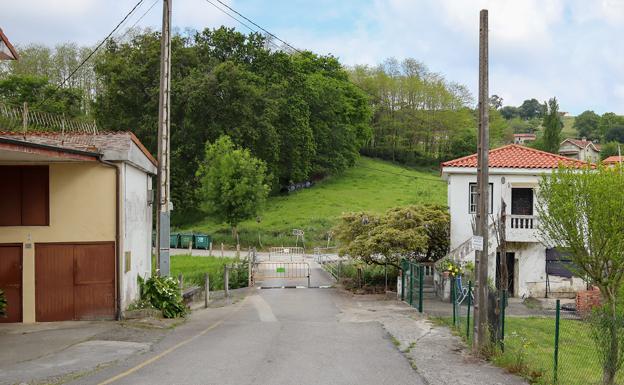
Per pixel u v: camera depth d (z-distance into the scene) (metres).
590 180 17.62
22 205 16.58
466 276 24.64
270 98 63.47
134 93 58.06
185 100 56.88
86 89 78.00
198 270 30.55
